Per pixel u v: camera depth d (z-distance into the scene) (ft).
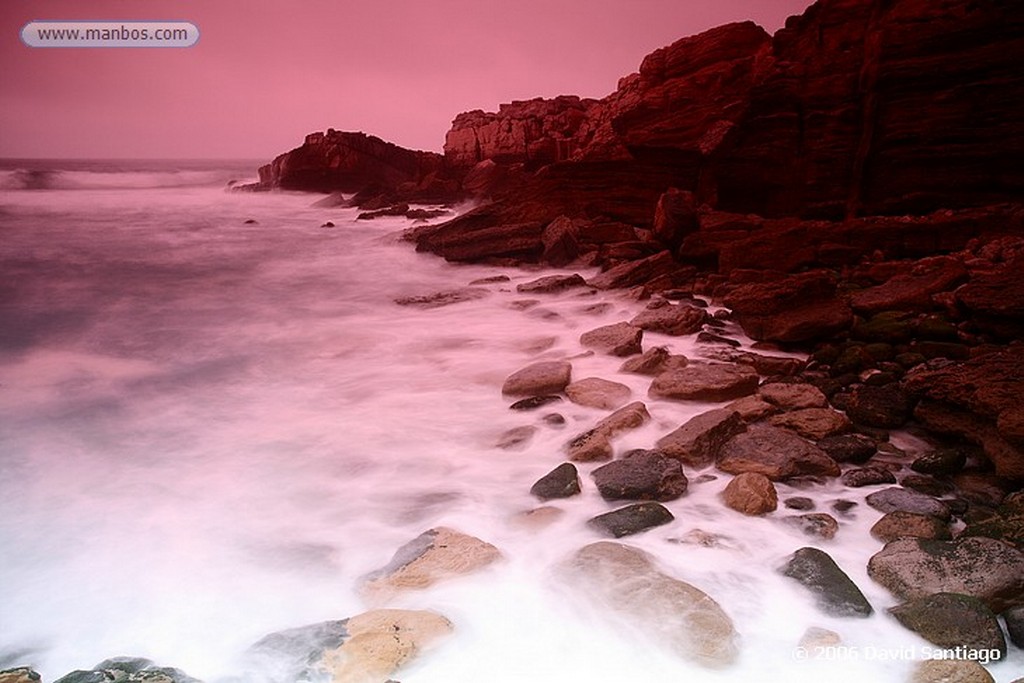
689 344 36.73
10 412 31.24
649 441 25.41
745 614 16.33
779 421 26.00
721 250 48.80
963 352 30.37
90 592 18.20
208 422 29.81
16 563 19.48
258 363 38.40
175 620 17.06
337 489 23.45
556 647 15.49
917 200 50.62
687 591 16.24
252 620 16.99
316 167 178.91
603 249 60.08
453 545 18.76
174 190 213.46
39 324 47.91
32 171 219.61
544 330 42.34
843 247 46.47
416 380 34.32
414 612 16.06
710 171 61.21
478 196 135.13
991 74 46.78
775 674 14.51
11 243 86.02
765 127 58.49
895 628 15.70
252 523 21.44
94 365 38.68
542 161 140.46
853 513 20.45
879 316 35.06
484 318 45.93
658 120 66.80
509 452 25.59
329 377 35.60
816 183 55.26
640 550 18.28
